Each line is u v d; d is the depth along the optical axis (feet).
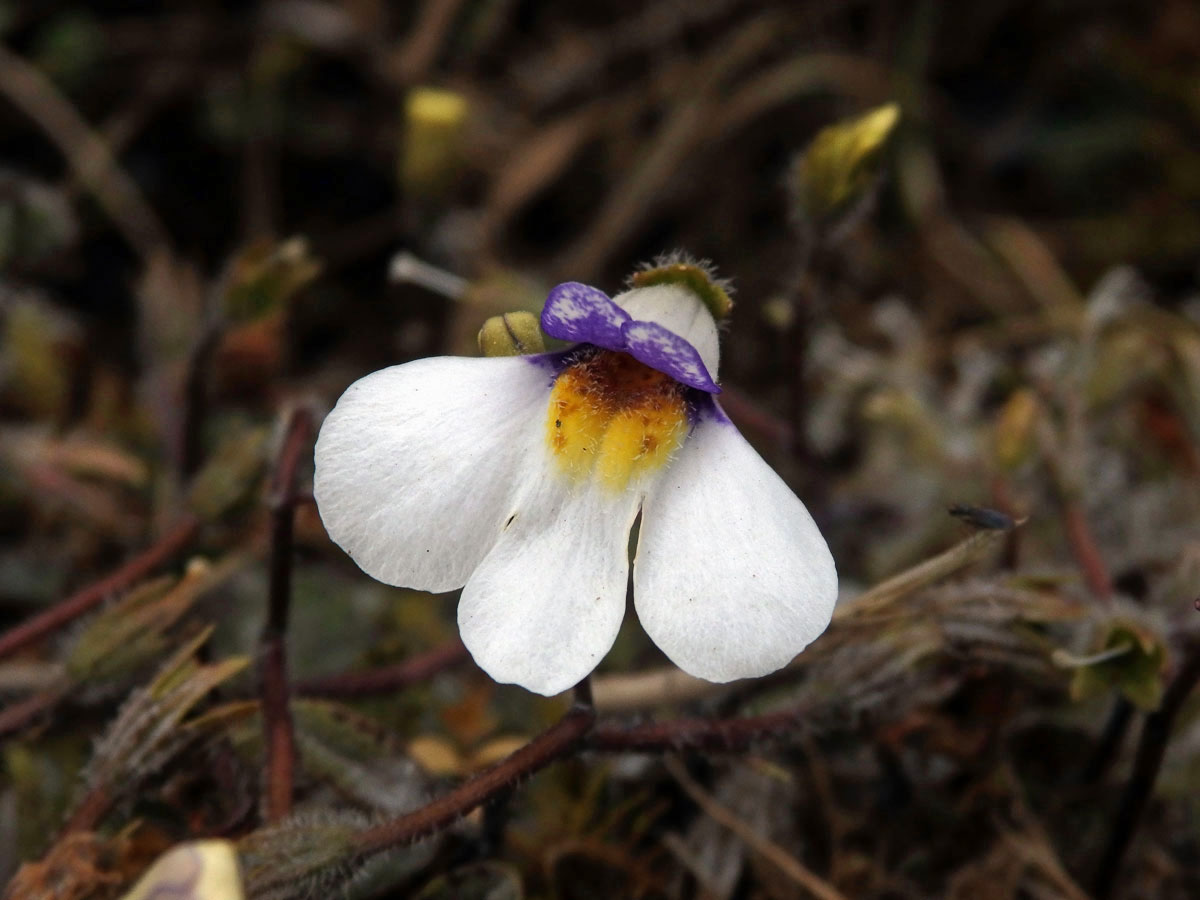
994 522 0.27
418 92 0.38
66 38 0.45
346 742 0.28
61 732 0.29
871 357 0.41
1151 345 0.39
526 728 0.33
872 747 0.31
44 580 0.36
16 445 0.37
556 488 0.25
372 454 0.24
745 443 0.25
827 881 0.31
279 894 0.25
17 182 0.38
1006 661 0.28
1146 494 0.36
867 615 0.28
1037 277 0.45
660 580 0.24
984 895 0.30
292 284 0.33
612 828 0.31
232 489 0.31
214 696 0.28
